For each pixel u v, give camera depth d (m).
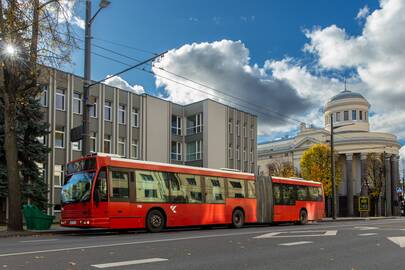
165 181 20.62
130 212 18.92
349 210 74.31
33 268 8.39
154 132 46.56
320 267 9.06
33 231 19.50
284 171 69.75
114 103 42.44
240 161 54.22
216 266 8.96
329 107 85.44
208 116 49.38
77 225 18.25
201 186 22.28
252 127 57.16
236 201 24.08
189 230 21.47
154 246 12.35
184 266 8.87
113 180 18.66
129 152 43.47
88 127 21.56
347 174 75.62
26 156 28.89
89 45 21.91
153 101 46.84
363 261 9.95
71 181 19.06
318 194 30.66
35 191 28.75
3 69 19.55
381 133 76.12
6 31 18.23
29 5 18.61
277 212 26.73
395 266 9.31
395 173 76.94
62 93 38.06
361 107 82.50
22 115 28.34
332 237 15.74
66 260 9.45
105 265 8.79
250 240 14.38
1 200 28.00
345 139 76.44
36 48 19.11
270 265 9.21
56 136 37.19
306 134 82.88
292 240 14.48
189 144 51.06
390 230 19.92
